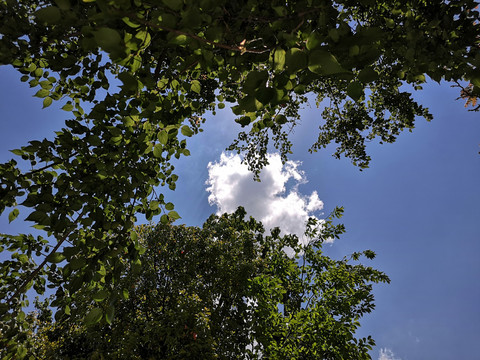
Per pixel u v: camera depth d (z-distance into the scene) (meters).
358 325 5.43
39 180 2.03
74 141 2.06
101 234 1.91
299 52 1.03
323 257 6.66
